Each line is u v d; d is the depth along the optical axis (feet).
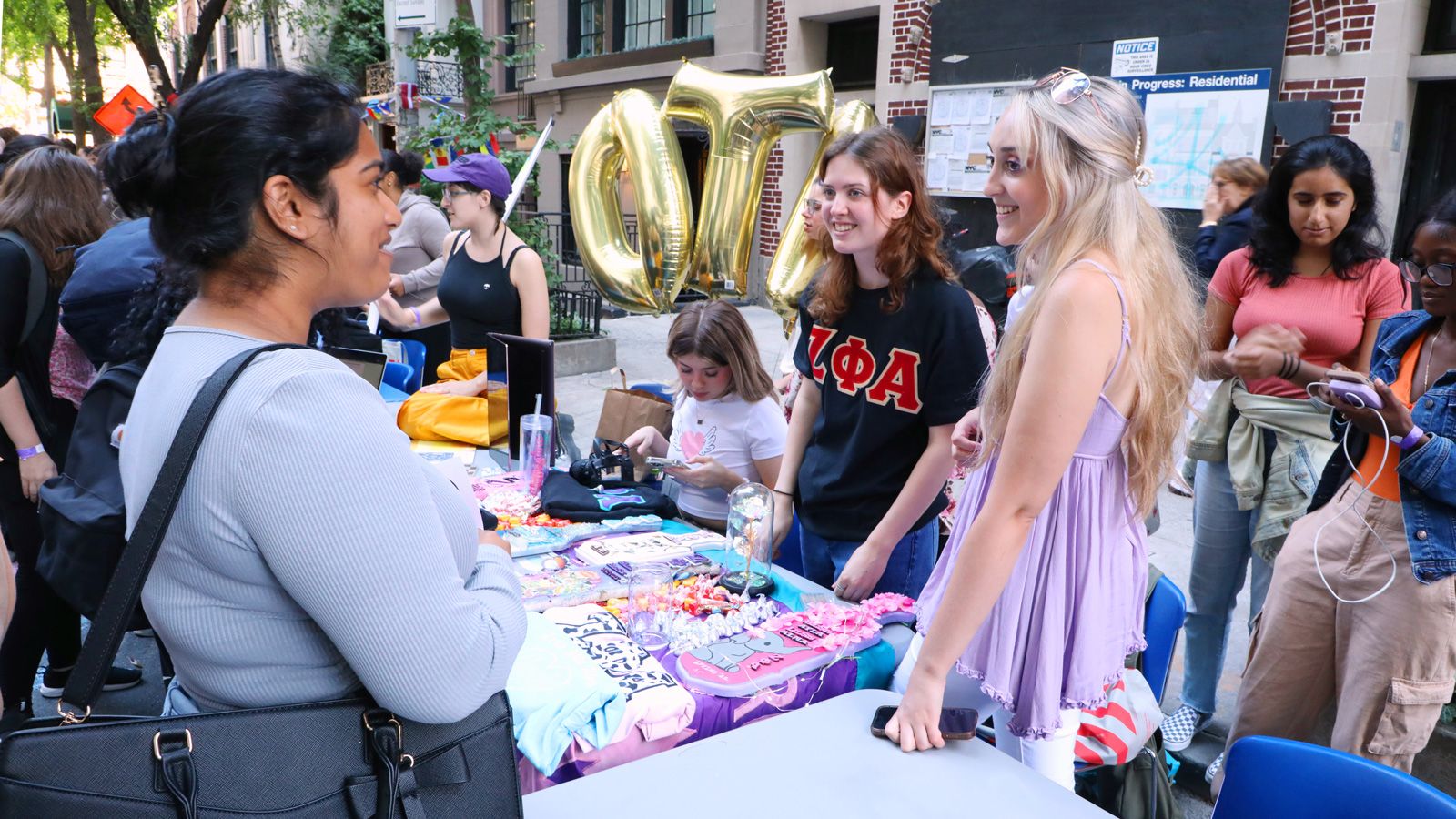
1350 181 8.39
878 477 7.38
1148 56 22.89
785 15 31.68
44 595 8.98
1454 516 6.16
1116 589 4.99
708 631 6.12
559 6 40.57
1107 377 4.43
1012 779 4.37
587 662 5.48
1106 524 4.88
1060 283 4.40
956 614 4.51
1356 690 6.70
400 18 29.50
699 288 10.94
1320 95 20.45
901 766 4.45
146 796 2.78
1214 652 9.25
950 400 6.83
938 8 27.14
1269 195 8.87
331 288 3.28
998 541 4.41
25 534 8.90
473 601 3.24
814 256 10.21
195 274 3.13
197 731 2.86
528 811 4.08
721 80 9.99
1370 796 4.34
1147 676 6.91
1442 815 4.09
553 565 7.24
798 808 4.13
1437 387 6.34
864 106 9.91
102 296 7.86
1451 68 18.90
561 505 8.18
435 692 3.02
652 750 5.22
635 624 6.20
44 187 8.87
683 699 5.27
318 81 3.15
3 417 8.63
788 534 8.62
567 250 41.34
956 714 4.80
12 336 8.63
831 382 7.50
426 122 29.99
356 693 3.16
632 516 8.36
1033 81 4.83
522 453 8.89
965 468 6.98
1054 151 4.53
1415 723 6.57
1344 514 6.79
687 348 8.49
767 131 10.14
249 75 3.07
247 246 3.03
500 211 11.42
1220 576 9.12
